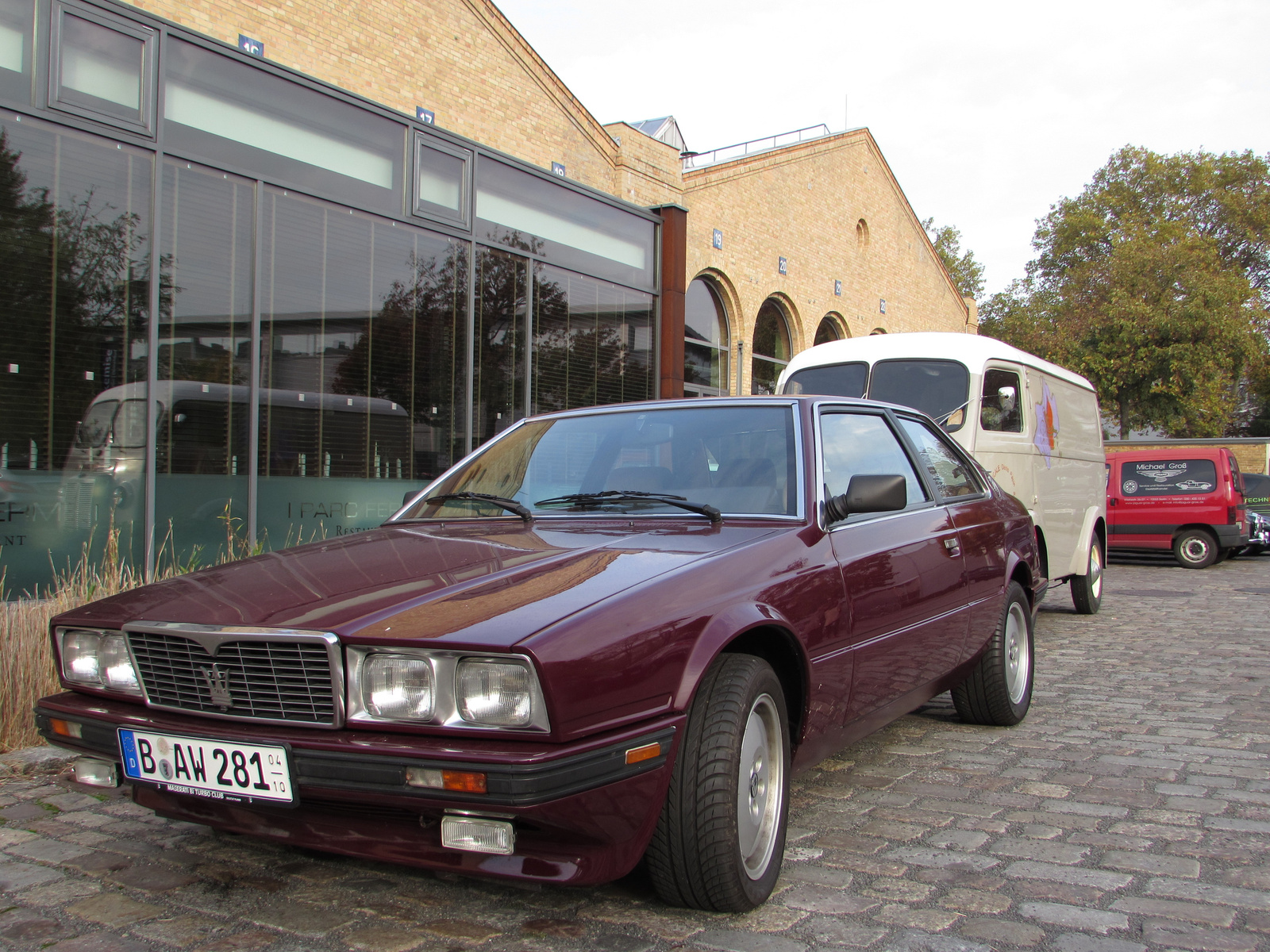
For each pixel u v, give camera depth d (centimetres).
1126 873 304
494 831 220
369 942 254
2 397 703
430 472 1036
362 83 1121
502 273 1134
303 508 904
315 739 232
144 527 782
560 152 1397
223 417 841
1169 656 726
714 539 304
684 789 254
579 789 221
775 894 286
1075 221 4700
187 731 249
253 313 865
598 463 367
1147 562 1767
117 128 766
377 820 240
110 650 277
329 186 934
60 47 732
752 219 1911
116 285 767
